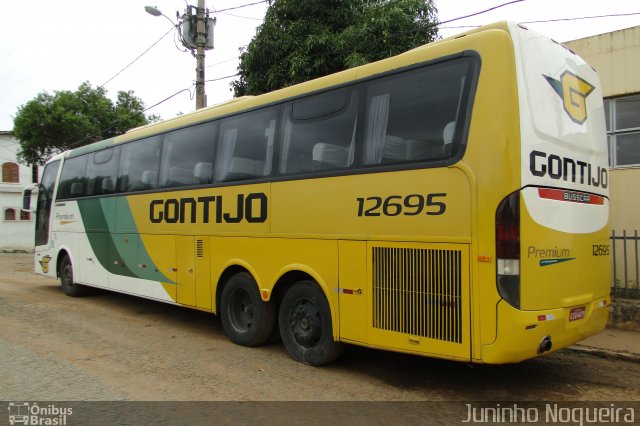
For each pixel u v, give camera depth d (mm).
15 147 29859
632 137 8398
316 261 5641
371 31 10297
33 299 10930
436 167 4594
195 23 14070
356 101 5426
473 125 4387
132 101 25156
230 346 6805
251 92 11484
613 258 8227
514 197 4176
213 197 7145
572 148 4895
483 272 4227
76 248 10734
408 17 10383
